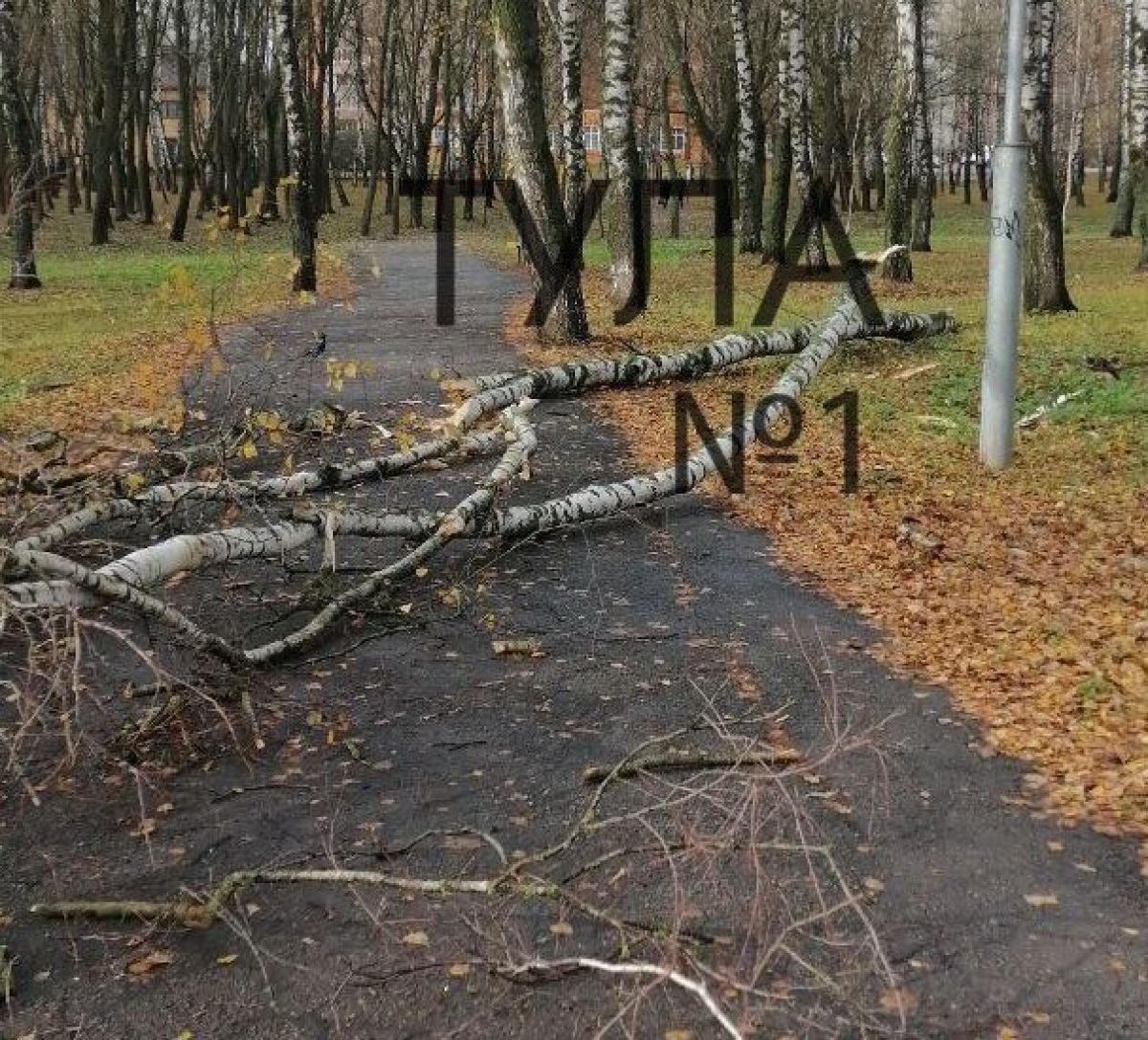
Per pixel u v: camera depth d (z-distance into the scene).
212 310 10.65
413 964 4.59
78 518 7.69
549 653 7.64
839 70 46.94
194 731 6.51
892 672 7.36
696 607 8.48
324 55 45.44
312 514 8.23
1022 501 10.88
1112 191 65.31
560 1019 4.30
